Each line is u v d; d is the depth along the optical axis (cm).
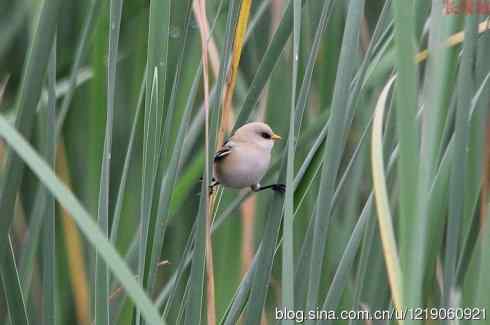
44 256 639
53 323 642
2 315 841
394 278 499
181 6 659
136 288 409
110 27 598
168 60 664
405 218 443
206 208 588
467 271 662
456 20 576
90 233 403
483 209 673
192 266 592
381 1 986
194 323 588
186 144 854
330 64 905
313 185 884
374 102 932
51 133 636
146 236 591
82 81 917
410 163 438
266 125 878
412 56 435
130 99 968
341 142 558
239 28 689
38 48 592
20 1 1013
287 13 665
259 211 945
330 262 899
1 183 614
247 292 651
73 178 973
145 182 589
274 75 955
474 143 686
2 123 426
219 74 604
